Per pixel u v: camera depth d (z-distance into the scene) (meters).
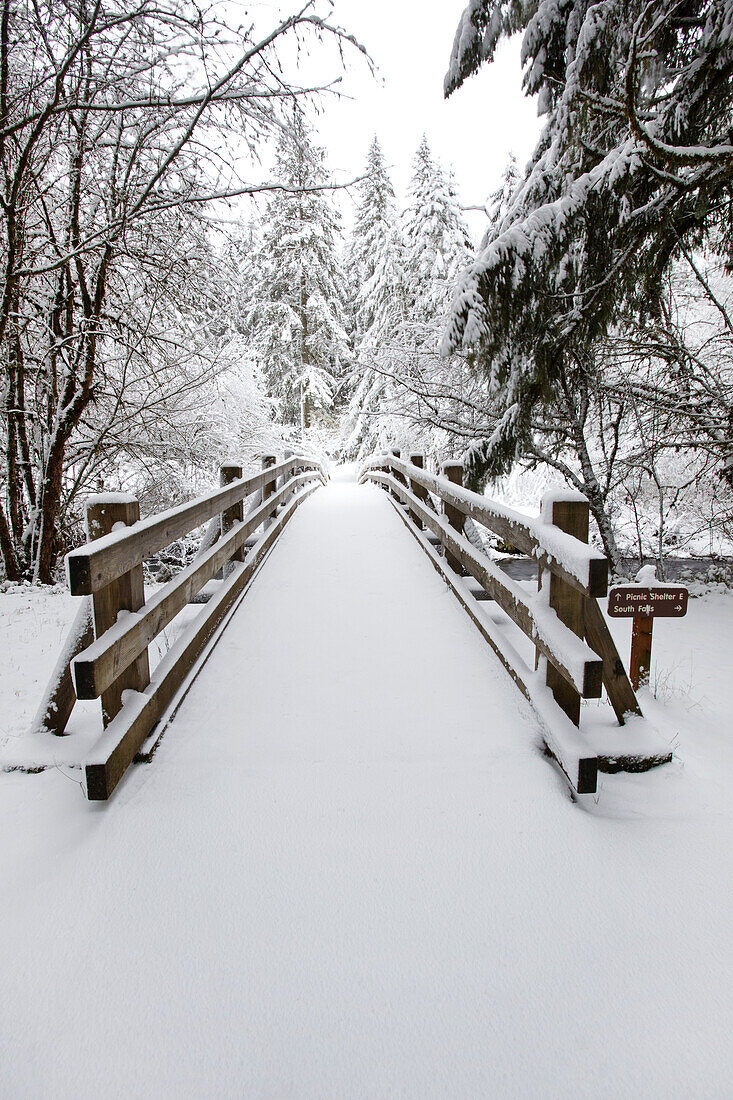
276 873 2.24
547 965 1.91
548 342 6.22
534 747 2.92
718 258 7.63
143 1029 1.72
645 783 2.76
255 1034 1.71
